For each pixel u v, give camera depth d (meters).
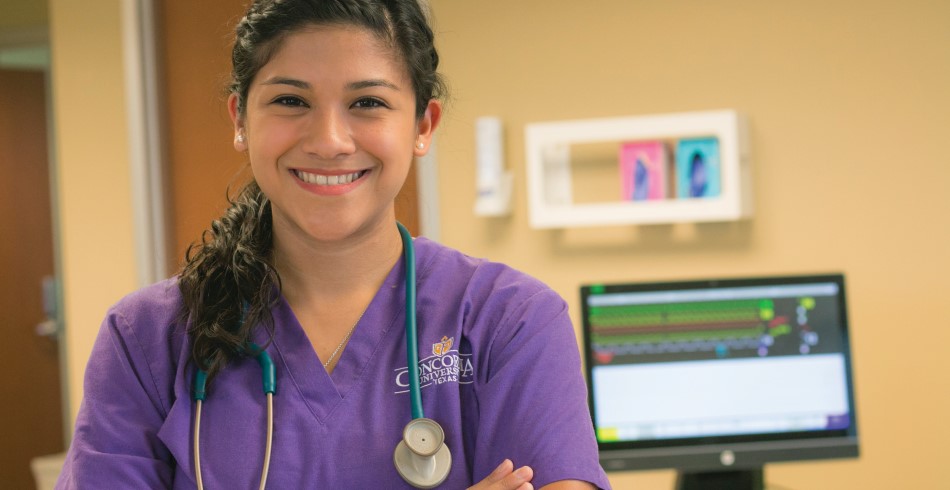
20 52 4.28
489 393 1.11
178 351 1.13
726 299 2.14
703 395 2.13
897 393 2.47
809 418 2.12
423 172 2.65
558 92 2.60
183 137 2.89
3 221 4.28
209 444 1.08
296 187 1.06
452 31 2.65
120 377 1.12
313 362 1.12
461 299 1.15
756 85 2.51
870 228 2.47
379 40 1.05
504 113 2.63
